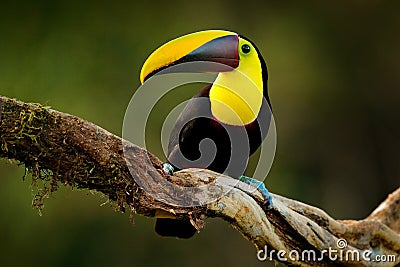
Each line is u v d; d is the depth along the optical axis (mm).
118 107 15586
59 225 15023
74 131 5613
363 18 18219
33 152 5555
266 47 17234
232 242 15789
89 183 5801
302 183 17203
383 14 18250
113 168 5750
